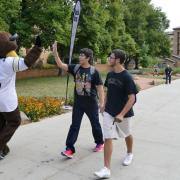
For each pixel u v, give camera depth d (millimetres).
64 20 24375
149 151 6723
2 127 5914
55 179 5121
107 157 5180
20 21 22984
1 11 19281
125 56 5219
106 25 36531
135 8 51625
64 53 30938
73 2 25219
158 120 10180
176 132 8531
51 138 7359
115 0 36562
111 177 5273
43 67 32188
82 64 5871
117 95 5195
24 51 28547
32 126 8469
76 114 5961
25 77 29000
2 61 5449
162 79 34594
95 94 5996
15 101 5664
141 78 35125
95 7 30109
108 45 32906
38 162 5797
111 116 5203
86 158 6098
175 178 5367
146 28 59250
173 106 13445
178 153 6664
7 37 5512
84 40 30766
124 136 5398
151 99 15797
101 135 6395
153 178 5324
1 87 5500
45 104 10227
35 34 24016
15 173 5277
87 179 5156
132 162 5992
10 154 6133
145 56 53562
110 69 5371
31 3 23703
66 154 5945
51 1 24000
